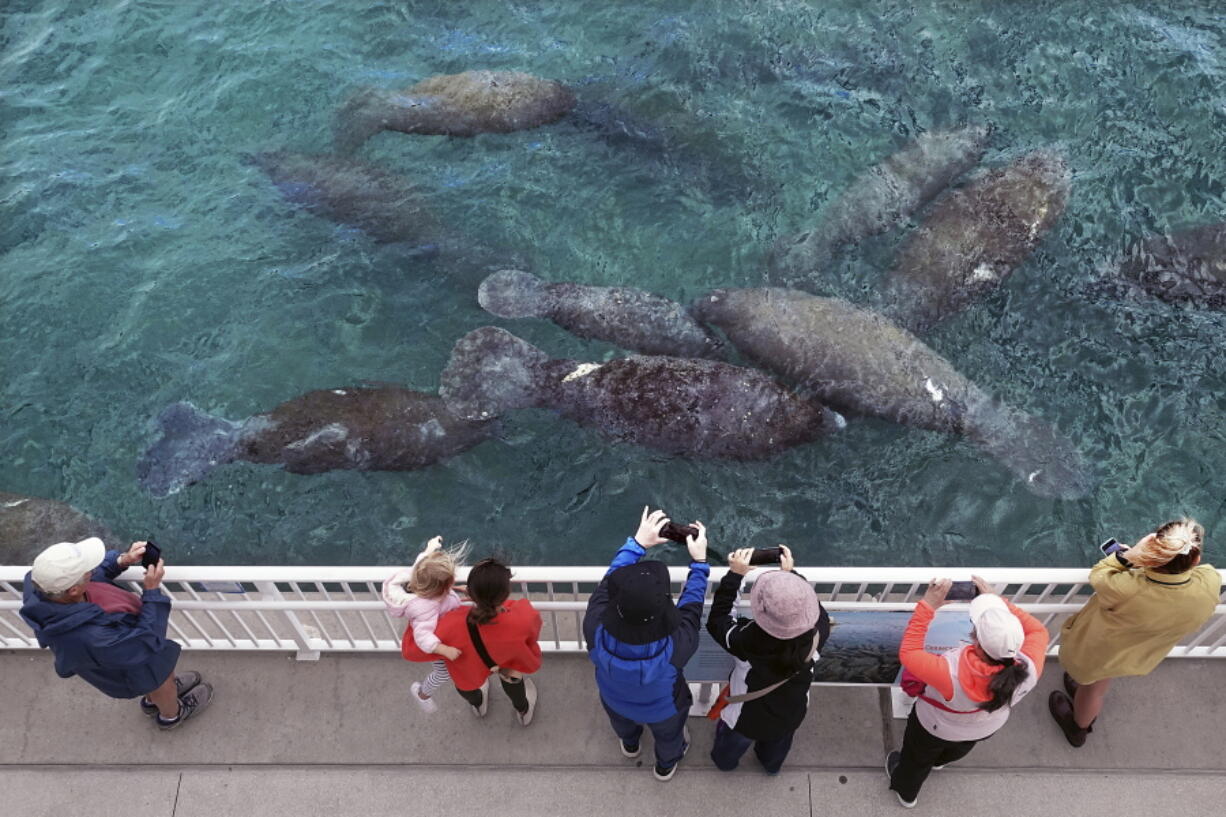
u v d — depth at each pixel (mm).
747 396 7949
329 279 9336
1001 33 11305
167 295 9289
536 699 5621
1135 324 8688
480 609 4238
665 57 11281
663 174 10109
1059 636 5242
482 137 10539
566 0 12023
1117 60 10922
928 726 4406
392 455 8078
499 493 7887
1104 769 5348
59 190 10172
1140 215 9430
